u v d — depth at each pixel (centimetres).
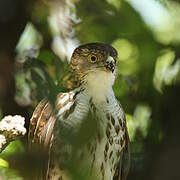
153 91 1335
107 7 1262
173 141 1205
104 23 1288
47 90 1004
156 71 1377
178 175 1172
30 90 1055
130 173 1194
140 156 1204
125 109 1325
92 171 1068
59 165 993
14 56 1202
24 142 877
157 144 1238
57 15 1223
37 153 646
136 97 1338
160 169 1180
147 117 1316
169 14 1353
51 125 1055
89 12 1250
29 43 1269
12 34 1205
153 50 1394
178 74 1355
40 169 645
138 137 1284
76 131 702
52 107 906
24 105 1179
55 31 1263
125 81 1340
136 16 1299
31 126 1102
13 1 1195
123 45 1407
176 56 1371
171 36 1445
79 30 1262
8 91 1173
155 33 1412
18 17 1205
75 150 705
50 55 1205
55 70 1164
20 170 638
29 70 1077
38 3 1209
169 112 1304
